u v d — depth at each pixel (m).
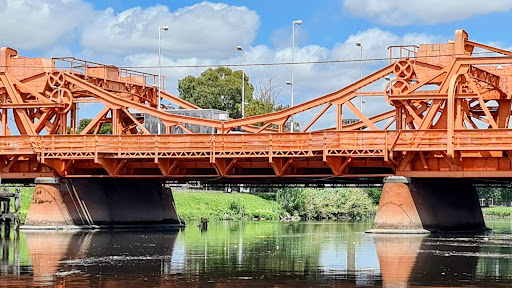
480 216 85.88
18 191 82.88
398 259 53.34
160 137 75.81
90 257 55.06
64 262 52.16
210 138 74.56
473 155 70.06
